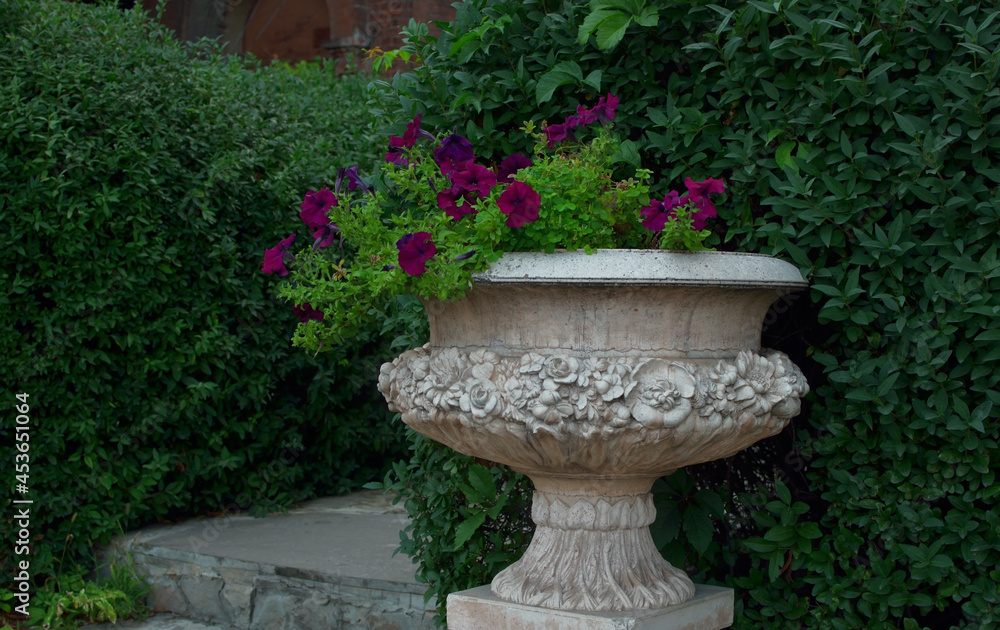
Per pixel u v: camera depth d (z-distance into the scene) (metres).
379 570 3.45
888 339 2.29
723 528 2.68
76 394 3.90
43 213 3.79
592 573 2.17
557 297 1.99
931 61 2.25
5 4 4.07
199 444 4.43
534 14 2.62
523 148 2.69
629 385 1.89
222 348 4.30
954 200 2.09
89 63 4.10
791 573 2.52
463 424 2.03
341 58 8.89
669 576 2.25
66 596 3.69
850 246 2.36
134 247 3.97
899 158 2.20
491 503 2.64
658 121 2.47
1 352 3.70
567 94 2.62
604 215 2.05
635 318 1.99
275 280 4.54
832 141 2.31
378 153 5.16
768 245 2.41
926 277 2.17
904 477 2.24
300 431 4.96
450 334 2.21
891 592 2.27
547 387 1.90
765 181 2.39
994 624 2.14
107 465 4.05
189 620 3.76
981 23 2.14
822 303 2.45
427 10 8.68
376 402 5.21
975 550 2.15
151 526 4.30
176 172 4.16
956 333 2.19
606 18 2.43
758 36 2.39
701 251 1.99
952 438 2.17
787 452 2.56
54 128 3.74
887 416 2.24
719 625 2.33
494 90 2.63
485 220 1.97
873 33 2.17
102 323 3.90
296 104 5.46
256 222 4.52
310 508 4.77
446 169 2.23
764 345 2.59
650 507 2.28
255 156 4.54
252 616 3.60
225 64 5.72
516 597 2.20
